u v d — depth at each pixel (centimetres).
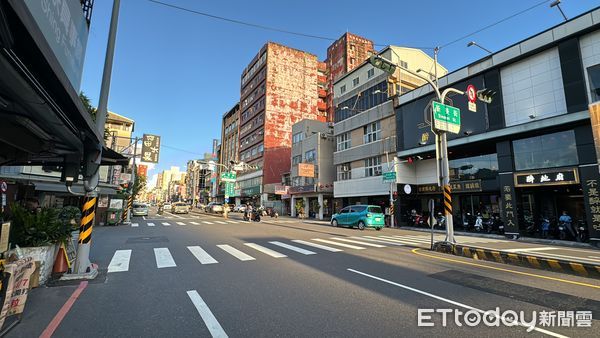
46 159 830
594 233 1346
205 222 2491
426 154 2292
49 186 1861
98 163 676
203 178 10444
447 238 1091
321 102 6519
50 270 622
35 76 348
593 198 1368
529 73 1677
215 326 396
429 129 2205
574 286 601
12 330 382
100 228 1869
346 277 654
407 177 2452
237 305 477
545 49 1614
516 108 1711
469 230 2019
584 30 1456
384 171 2605
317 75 6556
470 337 366
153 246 1097
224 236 1435
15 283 409
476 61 1914
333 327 393
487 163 1992
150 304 482
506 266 809
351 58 5950
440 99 1198
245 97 7194
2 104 427
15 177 1761
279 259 855
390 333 375
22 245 574
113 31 716
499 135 1750
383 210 2750
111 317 428
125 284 597
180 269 726
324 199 3716
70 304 481
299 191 3900
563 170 1488
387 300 502
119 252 962
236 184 6981
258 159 6103
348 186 2988
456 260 890
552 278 668
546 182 1544
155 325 400
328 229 1975
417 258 908
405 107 2433
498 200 2036
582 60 1473
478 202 2152
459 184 2050
